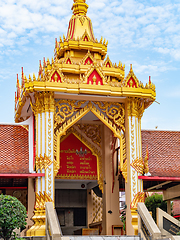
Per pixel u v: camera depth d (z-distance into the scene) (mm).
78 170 22109
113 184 21859
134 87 18984
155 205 33438
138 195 18328
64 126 18625
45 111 18125
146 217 15602
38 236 15297
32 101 19547
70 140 22453
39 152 17922
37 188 17578
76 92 18141
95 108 19188
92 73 18656
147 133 22391
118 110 19406
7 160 18672
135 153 18781
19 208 14164
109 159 22141
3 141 19703
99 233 23312
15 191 21734
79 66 19719
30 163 18922
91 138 22578
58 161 18141
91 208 26203
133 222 17859
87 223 25984
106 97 19016
